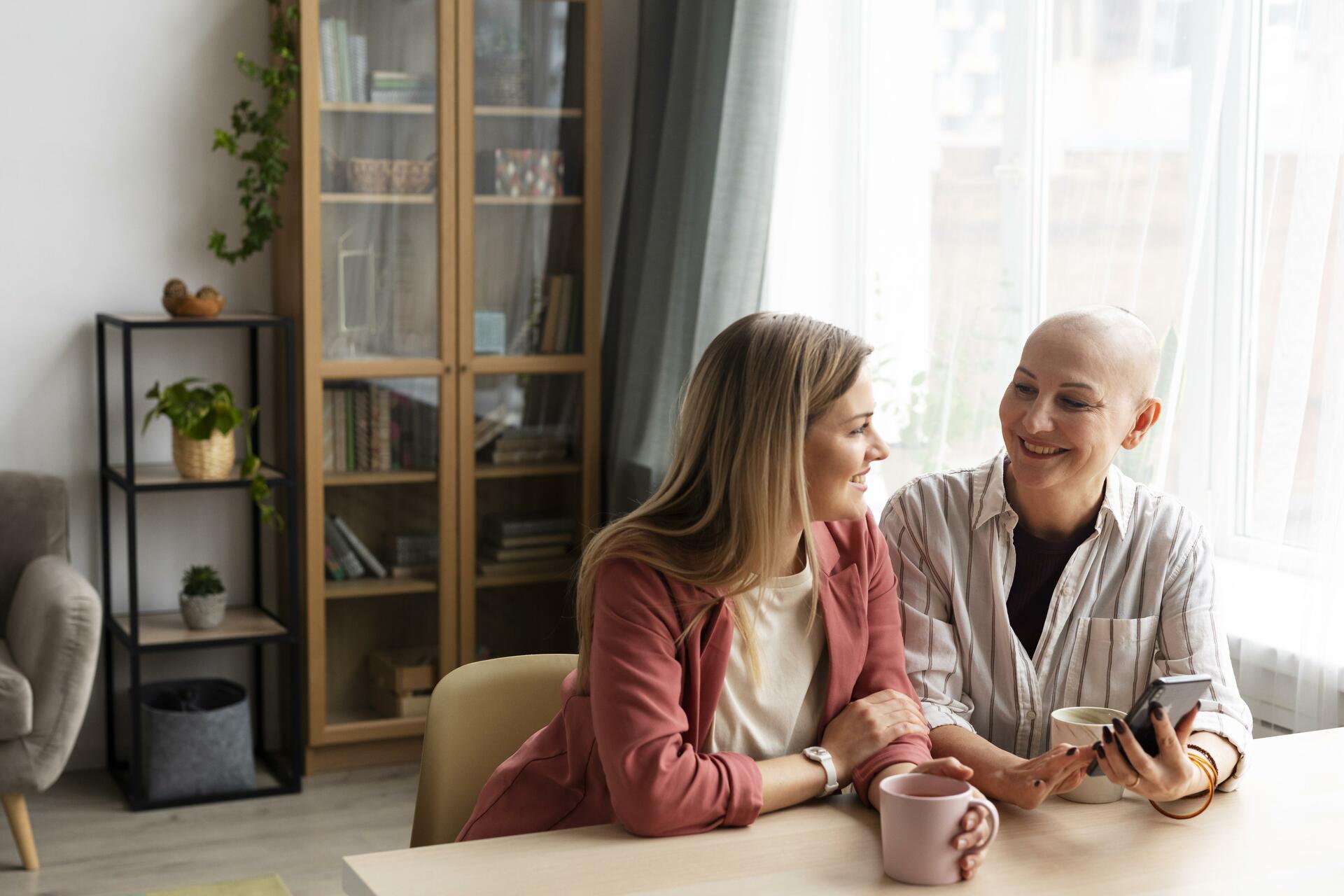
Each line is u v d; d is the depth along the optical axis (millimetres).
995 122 2750
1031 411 1649
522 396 3938
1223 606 2289
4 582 3492
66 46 3658
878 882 1255
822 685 1586
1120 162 2463
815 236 3334
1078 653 1754
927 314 2971
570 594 4031
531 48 3830
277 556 3971
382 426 3762
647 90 3943
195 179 3822
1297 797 1504
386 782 3730
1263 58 2270
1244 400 2293
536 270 3908
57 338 3736
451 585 3889
